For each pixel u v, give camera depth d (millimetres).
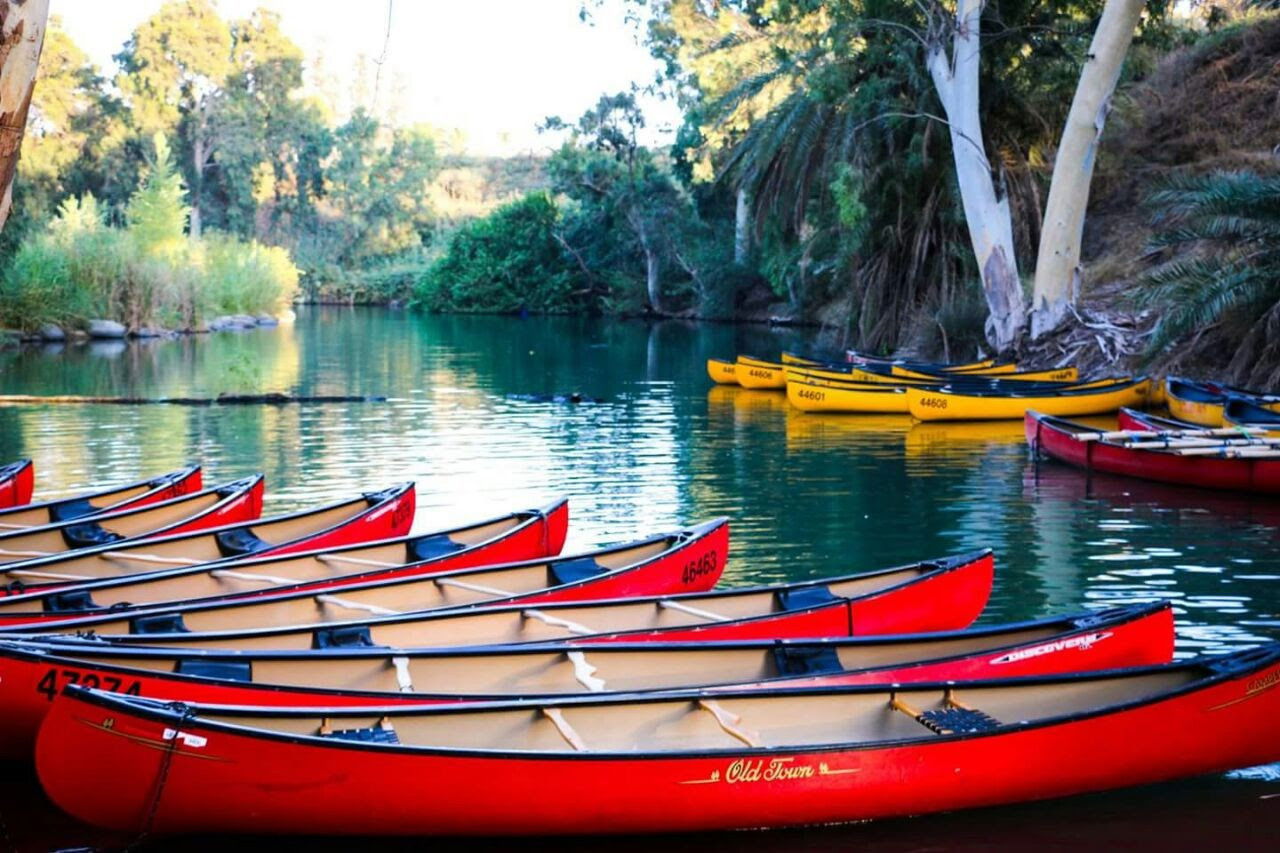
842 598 8680
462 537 10914
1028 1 30406
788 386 22891
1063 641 7719
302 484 15789
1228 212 21062
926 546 12445
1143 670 7199
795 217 38188
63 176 68125
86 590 8977
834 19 33688
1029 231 33562
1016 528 13141
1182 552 12016
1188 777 7035
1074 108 25969
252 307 52688
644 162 59938
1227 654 7262
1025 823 6652
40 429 20422
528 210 66312
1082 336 26266
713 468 17000
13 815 6934
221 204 78688
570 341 42844
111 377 28812
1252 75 35688
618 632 8078
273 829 6297
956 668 7531
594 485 15758
